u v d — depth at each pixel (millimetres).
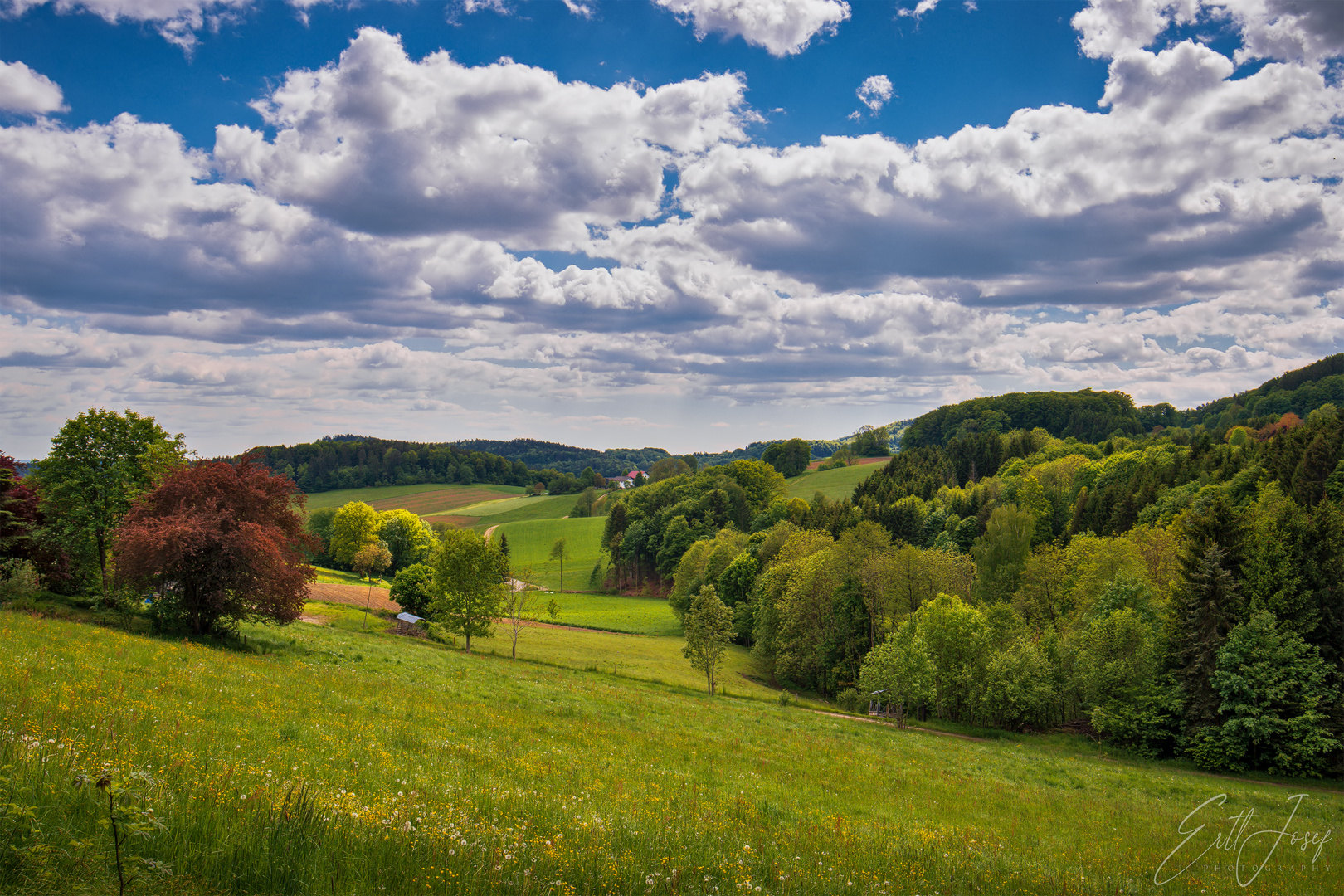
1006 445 161875
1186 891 14125
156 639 32062
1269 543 45844
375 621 68062
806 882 10367
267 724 17156
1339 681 41719
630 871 9234
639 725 32375
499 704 31703
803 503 137625
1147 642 46531
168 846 6652
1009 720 51875
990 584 77062
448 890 7098
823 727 42500
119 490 42625
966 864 13703
